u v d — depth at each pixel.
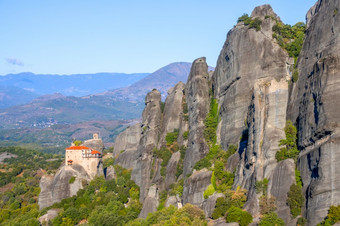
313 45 159.75
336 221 118.38
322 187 124.62
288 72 177.88
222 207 150.75
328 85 133.25
